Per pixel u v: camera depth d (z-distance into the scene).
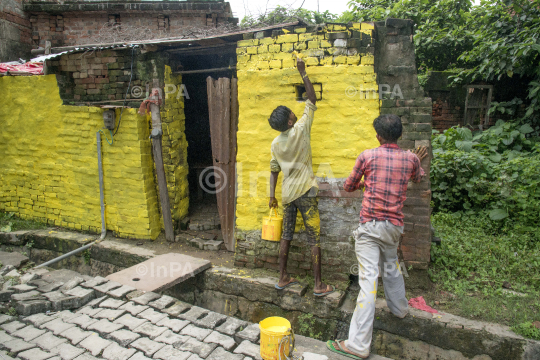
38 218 5.95
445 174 5.56
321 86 3.70
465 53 7.11
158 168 5.05
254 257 4.22
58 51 5.41
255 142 4.05
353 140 3.65
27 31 7.09
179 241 5.14
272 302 3.77
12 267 4.35
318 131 3.75
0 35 6.42
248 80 3.99
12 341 2.86
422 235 3.62
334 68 3.62
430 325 3.14
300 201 3.42
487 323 3.10
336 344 2.85
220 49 4.81
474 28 8.07
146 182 5.08
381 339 3.34
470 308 3.29
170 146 5.02
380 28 3.54
